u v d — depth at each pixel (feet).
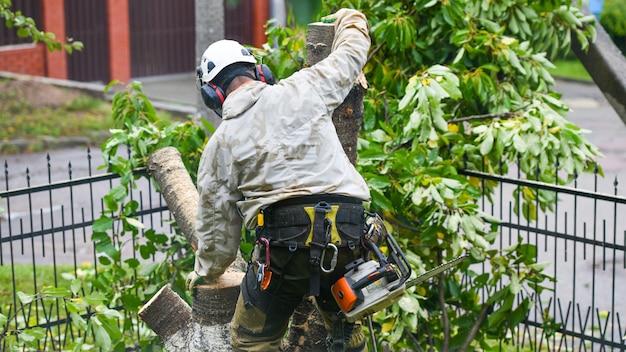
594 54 37.70
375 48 33.12
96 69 110.01
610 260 49.90
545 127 29.37
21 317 38.11
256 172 18.48
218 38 43.16
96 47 109.50
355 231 18.34
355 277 18.17
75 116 89.30
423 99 27.86
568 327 40.55
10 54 102.53
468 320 30.55
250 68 19.52
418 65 33.53
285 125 18.51
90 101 93.04
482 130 29.66
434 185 27.53
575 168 29.53
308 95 18.85
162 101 99.66
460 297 30.73
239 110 18.69
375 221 19.76
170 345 23.50
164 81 115.24
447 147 31.37
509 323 29.55
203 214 19.27
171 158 28.66
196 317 22.45
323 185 18.35
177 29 118.93
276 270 18.54
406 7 33.27
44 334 27.43
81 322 26.37
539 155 29.86
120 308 31.48
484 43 31.99
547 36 35.60
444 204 28.43
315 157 18.48
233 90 19.26
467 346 30.17
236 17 119.14
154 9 116.67
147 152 30.37
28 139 82.12
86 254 51.13
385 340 30.53
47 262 49.49
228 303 22.08
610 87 37.65
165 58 118.52
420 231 30.17
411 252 29.07
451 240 29.30
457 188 27.50
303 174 18.34
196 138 30.76
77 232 55.72
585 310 42.96
